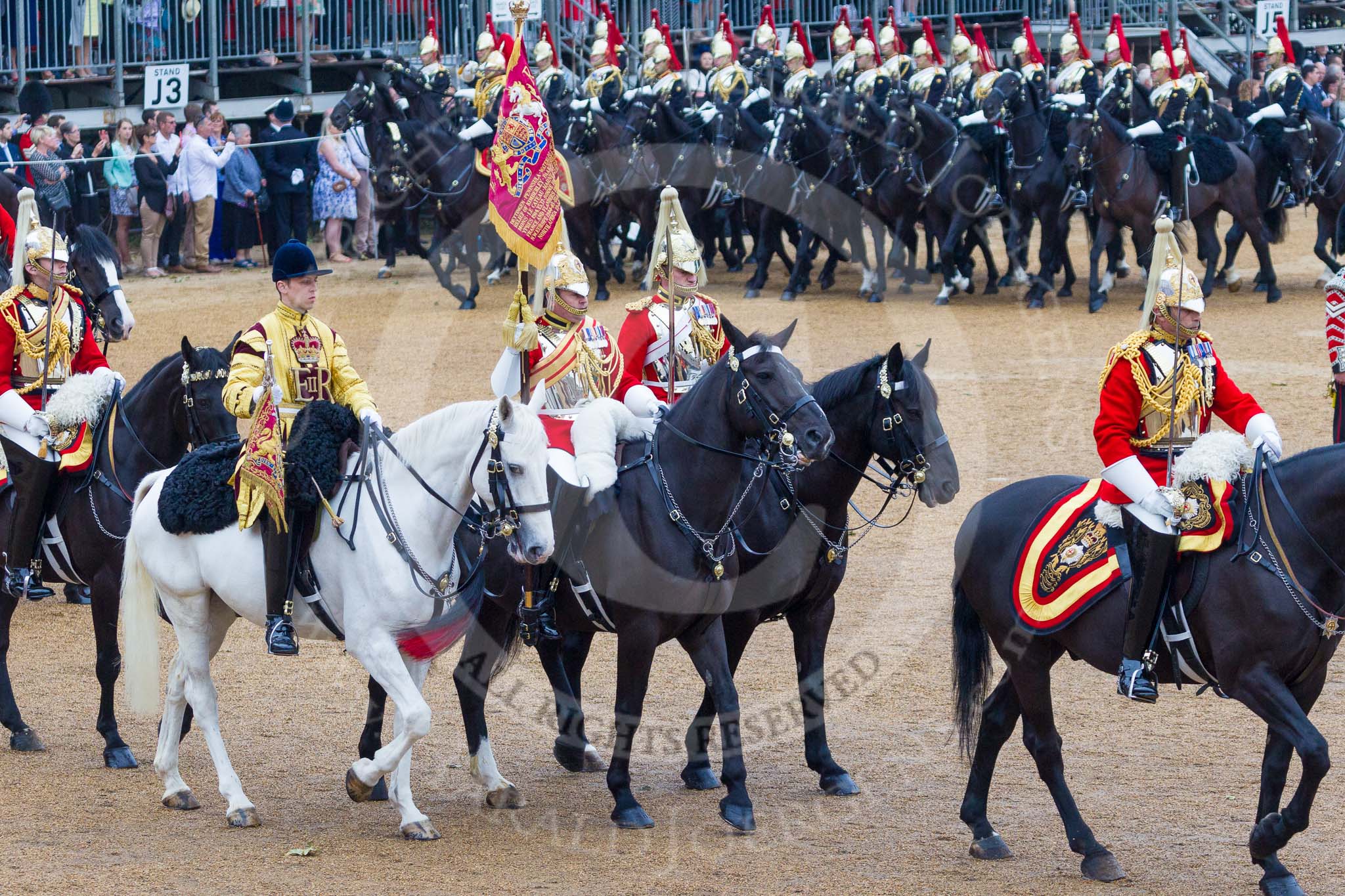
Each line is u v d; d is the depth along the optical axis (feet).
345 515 34.58
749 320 103.60
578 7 142.82
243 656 50.26
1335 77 134.00
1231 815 35.70
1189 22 156.76
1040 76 111.65
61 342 43.37
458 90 123.95
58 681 47.78
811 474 38.42
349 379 37.01
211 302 111.96
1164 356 32.63
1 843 34.09
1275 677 30.81
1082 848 32.50
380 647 33.99
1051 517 33.88
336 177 128.88
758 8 146.51
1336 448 30.99
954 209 108.06
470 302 111.86
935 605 53.67
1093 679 46.75
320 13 132.05
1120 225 106.32
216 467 36.17
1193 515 31.14
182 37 131.64
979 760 34.17
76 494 41.52
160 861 33.01
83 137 129.80
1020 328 100.94
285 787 38.42
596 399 38.55
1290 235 143.64
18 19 124.26
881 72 118.62
